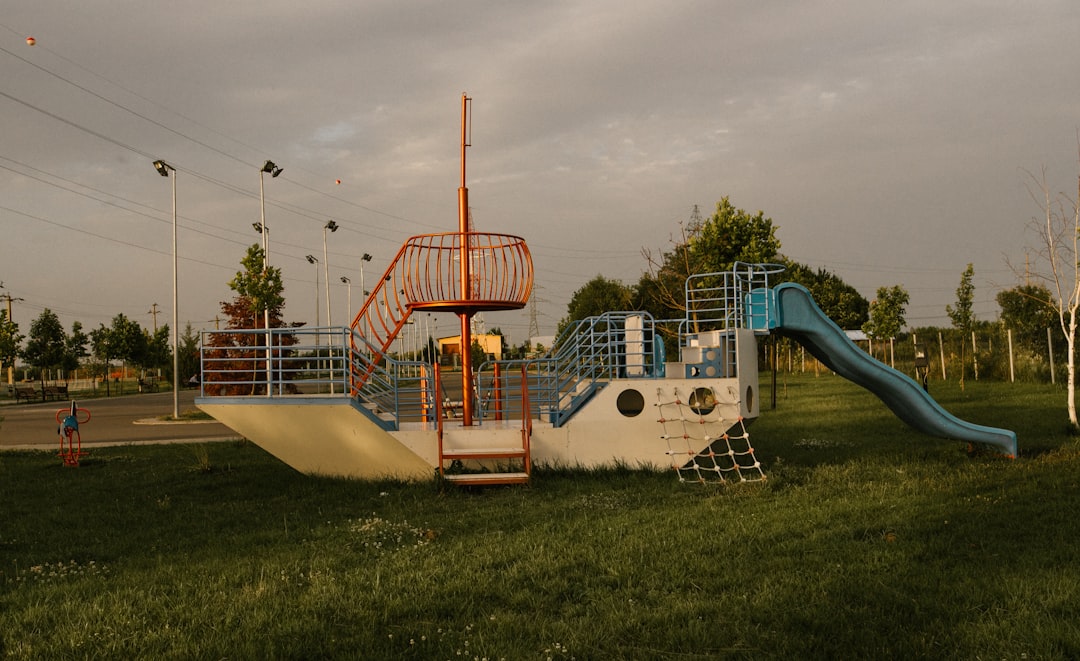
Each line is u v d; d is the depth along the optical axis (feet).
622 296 147.54
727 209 79.51
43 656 17.76
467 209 43.52
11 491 41.83
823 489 34.88
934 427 44.27
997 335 114.01
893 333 119.14
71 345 197.88
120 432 80.53
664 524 28.68
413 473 40.93
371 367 42.16
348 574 23.22
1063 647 16.81
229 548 27.35
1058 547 23.68
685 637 17.93
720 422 40.81
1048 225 53.52
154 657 17.54
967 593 20.20
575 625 18.80
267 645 17.93
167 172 101.96
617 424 41.37
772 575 22.20
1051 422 55.52
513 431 40.63
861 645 17.25
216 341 107.55
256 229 103.65
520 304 42.80
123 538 29.76
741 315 44.01
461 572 23.16
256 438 41.88
